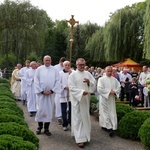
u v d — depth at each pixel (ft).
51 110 25.99
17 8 111.34
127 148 22.80
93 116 35.09
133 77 52.13
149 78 22.89
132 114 25.79
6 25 111.55
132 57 99.71
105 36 100.01
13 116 19.10
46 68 26.53
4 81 63.93
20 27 110.93
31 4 114.01
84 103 23.53
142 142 22.58
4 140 13.60
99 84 26.78
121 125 25.73
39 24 112.78
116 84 26.96
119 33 97.76
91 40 122.62
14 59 107.24
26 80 36.52
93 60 123.13
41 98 25.80
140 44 99.09
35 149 13.83
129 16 98.89
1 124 16.74
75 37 132.57
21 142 13.78
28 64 47.65
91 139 24.98
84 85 23.91
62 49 164.35
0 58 108.68
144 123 22.99
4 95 34.53
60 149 22.00
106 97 26.25
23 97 45.52
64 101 27.53
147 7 70.18
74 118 23.44
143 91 44.50
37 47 111.65
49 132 25.80
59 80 26.63
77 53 128.26
